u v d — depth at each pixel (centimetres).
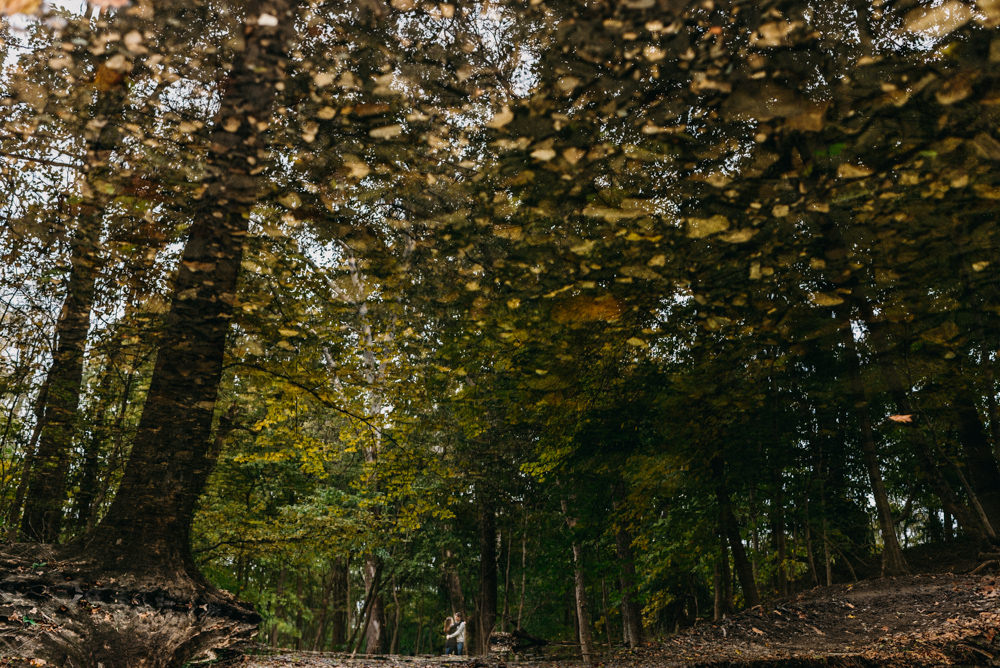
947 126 490
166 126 551
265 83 520
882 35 436
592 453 1245
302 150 564
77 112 530
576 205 600
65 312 627
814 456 1333
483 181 600
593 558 1439
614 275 723
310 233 669
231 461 1359
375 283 726
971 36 421
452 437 1542
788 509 1332
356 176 574
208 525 1081
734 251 681
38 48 469
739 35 451
